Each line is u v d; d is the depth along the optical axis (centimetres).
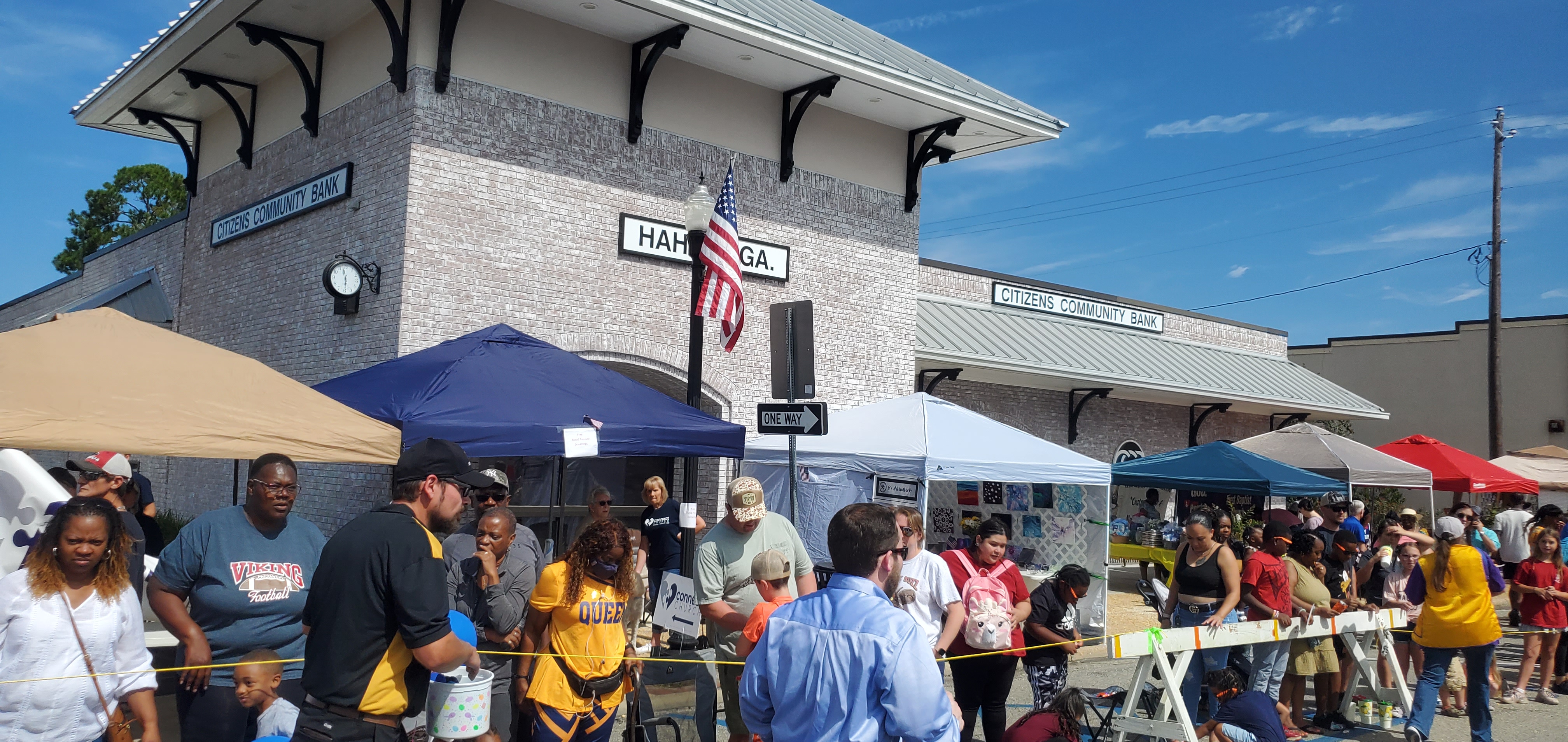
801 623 341
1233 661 818
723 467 1330
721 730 743
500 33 1154
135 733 539
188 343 582
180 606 466
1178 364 2236
